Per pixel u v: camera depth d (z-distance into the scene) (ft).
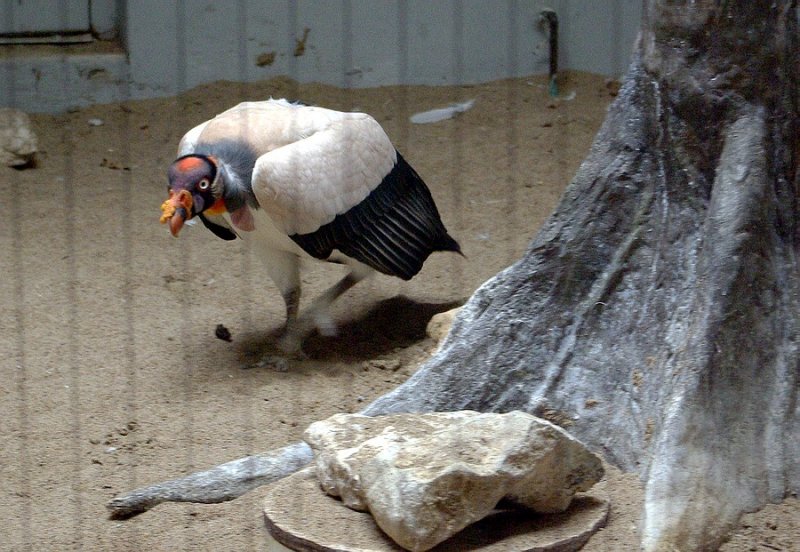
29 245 28.37
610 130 17.99
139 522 16.38
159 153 35.12
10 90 37.50
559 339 17.76
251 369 21.84
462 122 36.81
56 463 18.35
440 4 39.40
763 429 15.88
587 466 14.76
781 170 16.79
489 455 14.15
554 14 39.24
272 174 19.94
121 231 29.35
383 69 39.75
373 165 21.38
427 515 13.55
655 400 16.70
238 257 27.81
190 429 19.36
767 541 14.85
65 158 34.73
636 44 17.95
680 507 14.87
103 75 38.11
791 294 16.60
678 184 17.30
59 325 23.88
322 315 22.66
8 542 15.93
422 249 22.45
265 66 39.27
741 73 16.52
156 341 23.17
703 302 16.22
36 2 38.22
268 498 15.19
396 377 21.33
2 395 20.81
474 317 18.20
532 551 14.02
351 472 14.67
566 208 17.99
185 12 38.32
